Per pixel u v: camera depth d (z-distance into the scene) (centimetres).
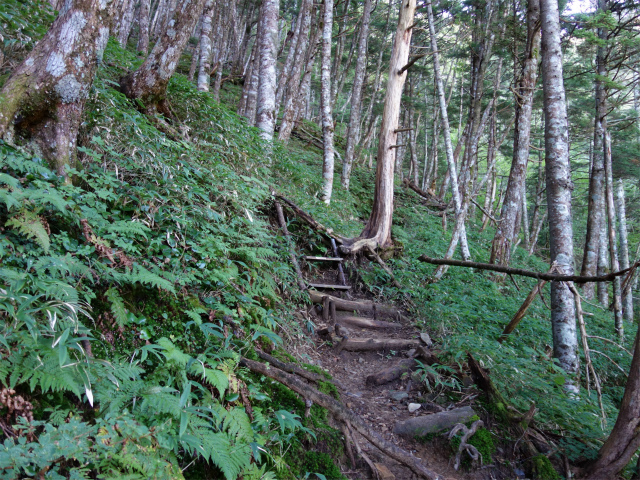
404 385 465
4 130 299
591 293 1520
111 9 338
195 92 692
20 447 175
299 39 1261
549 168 632
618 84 1173
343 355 521
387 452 334
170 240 354
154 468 210
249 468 254
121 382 245
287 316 488
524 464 375
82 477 186
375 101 2300
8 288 222
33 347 212
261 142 744
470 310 693
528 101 1025
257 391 313
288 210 691
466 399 435
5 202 260
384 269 732
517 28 1327
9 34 443
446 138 1059
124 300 291
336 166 1523
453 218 1558
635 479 336
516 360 500
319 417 347
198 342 322
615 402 670
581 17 1112
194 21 587
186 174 428
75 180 337
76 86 326
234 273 382
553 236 618
